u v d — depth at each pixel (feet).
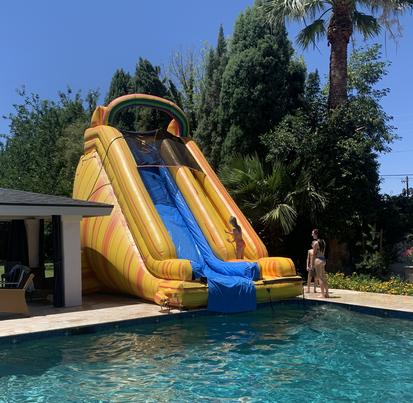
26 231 49.01
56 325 30.94
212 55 79.77
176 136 52.95
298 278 40.68
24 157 95.81
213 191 47.19
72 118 113.70
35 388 21.59
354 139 54.44
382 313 35.91
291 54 68.95
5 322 31.96
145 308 37.01
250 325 33.32
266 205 54.49
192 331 31.73
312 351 27.20
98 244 43.34
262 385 21.94
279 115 62.49
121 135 46.42
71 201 37.93
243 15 67.00
